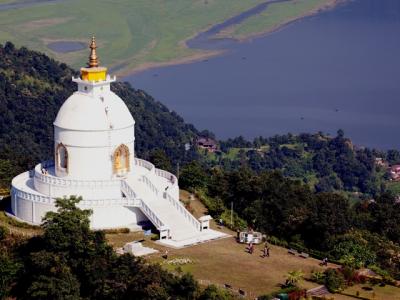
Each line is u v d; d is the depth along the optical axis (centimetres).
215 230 19138
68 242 16112
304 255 18075
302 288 15938
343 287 16250
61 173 18988
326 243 18750
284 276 16550
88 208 18225
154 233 18338
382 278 16838
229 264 16975
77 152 18762
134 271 15600
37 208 18562
